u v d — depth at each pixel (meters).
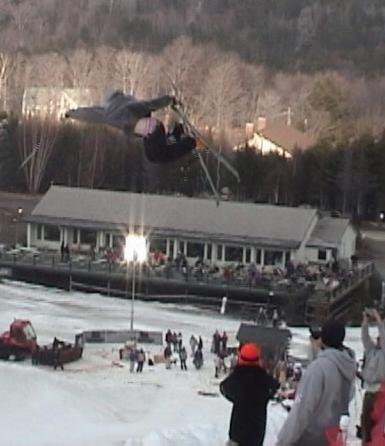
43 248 82.38
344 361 9.56
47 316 62.28
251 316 67.81
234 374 10.66
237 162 103.25
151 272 72.44
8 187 110.62
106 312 65.56
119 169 104.44
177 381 42.66
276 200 104.12
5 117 116.25
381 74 199.00
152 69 163.00
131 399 38.00
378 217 105.50
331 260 77.38
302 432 9.38
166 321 63.16
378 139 119.00
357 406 21.94
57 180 109.25
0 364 44.41
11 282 75.44
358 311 70.81
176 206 81.88
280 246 76.06
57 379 41.22
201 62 179.62
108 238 81.12
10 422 31.73
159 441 15.48
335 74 185.88
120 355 47.81
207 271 73.00
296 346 54.62
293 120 153.50
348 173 104.31
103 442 22.89
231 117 151.62
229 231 77.94
